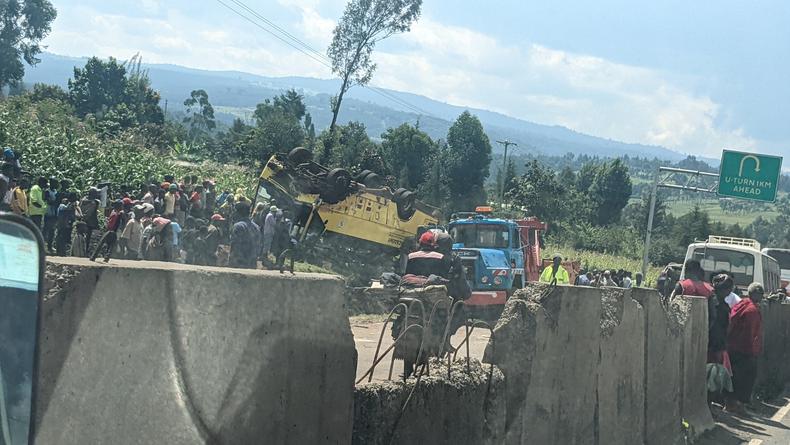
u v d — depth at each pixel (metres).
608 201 92.94
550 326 6.56
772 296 16.98
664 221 88.31
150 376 2.87
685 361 10.59
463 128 64.19
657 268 59.06
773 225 155.38
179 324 2.97
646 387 8.95
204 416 3.02
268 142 45.50
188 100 98.81
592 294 7.45
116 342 2.78
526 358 6.17
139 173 26.20
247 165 44.50
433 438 4.96
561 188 69.69
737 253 23.50
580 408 7.17
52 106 37.38
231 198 20.83
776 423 12.49
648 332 9.05
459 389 5.34
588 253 59.62
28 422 2.01
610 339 7.89
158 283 2.92
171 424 2.90
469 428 5.46
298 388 3.56
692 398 10.96
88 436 2.68
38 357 2.02
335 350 3.80
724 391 12.95
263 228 18.73
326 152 45.75
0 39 80.56
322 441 3.73
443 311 6.29
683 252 70.06
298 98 70.19
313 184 21.88
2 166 15.83
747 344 12.70
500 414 5.91
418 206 23.52
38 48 83.44
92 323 2.73
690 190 38.69
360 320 13.99
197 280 3.05
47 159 24.14
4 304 2.02
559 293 6.73
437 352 6.04
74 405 2.65
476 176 63.75
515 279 20.75
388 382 4.66
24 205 15.76
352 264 22.38
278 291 3.44
